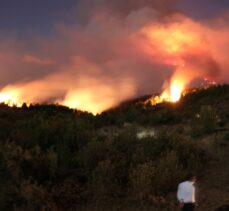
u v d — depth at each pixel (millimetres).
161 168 14023
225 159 16375
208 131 20609
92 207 12977
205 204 12453
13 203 12398
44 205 12461
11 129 19234
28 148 17000
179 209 12344
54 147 16969
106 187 13508
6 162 13812
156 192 13570
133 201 13086
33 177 14242
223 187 13750
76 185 13867
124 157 15219
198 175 14852
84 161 15367
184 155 15828
